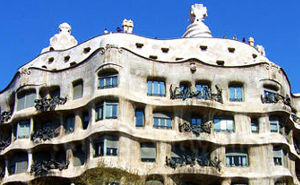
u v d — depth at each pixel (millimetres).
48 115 57250
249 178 53938
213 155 54688
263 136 55688
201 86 57594
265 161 54688
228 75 58094
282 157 55281
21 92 59781
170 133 54438
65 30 70062
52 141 55438
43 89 59031
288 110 57312
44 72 59469
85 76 56594
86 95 55500
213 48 61312
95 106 53781
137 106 54625
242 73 58375
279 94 57938
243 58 61312
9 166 58406
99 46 58312
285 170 54469
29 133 57812
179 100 55406
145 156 53062
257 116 56875
